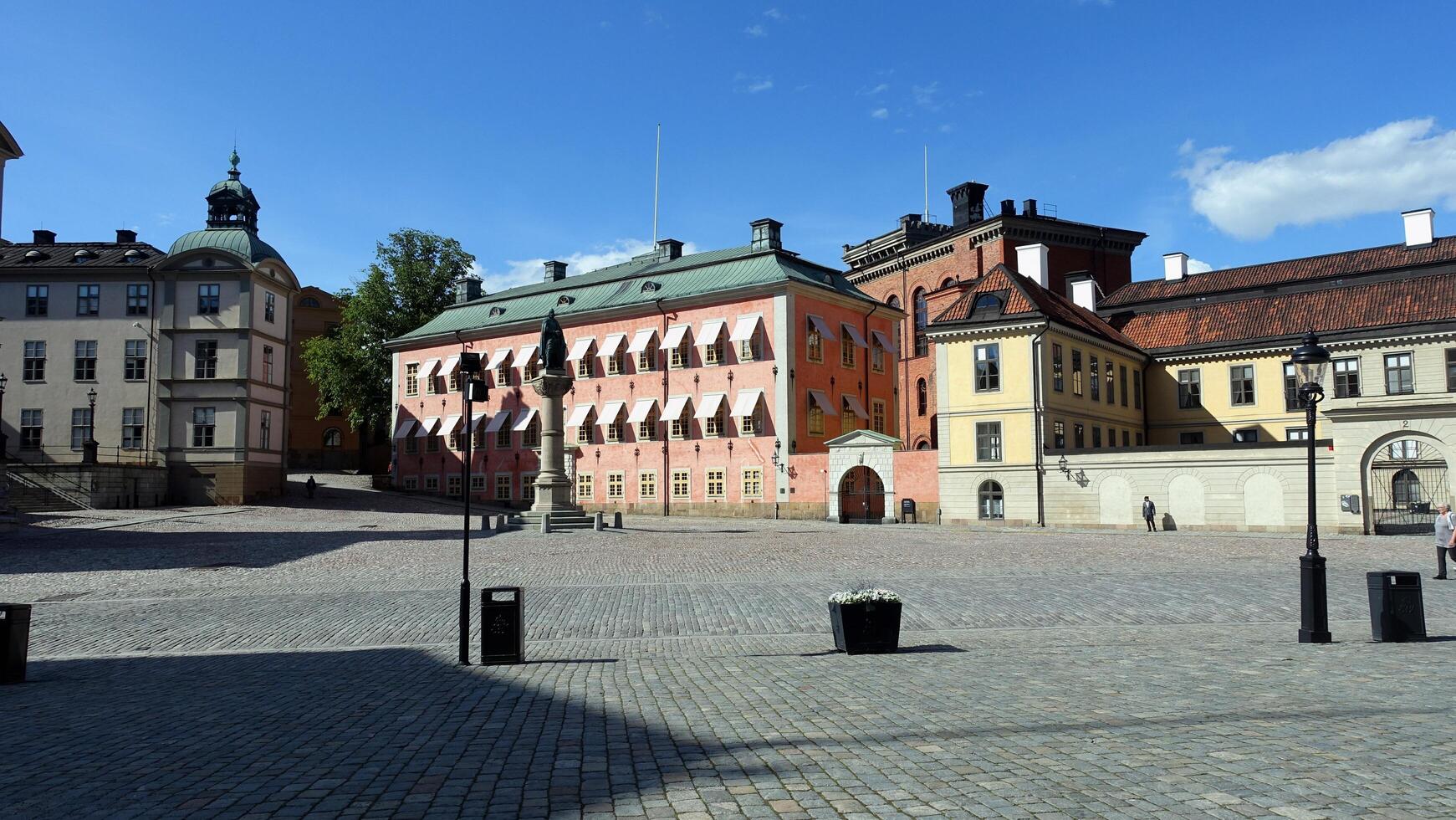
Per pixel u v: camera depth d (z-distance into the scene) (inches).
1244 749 284.8
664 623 666.2
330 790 263.4
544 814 238.2
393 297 3038.9
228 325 2319.1
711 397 2327.8
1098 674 431.8
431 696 414.9
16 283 2338.8
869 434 2076.8
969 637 586.9
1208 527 1731.1
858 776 266.4
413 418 2864.2
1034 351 1914.4
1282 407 2170.3
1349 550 1255.5
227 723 360.8
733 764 283.1
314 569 1045.8
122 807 250.7
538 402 2596.0
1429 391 1969.7
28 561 1120.8
